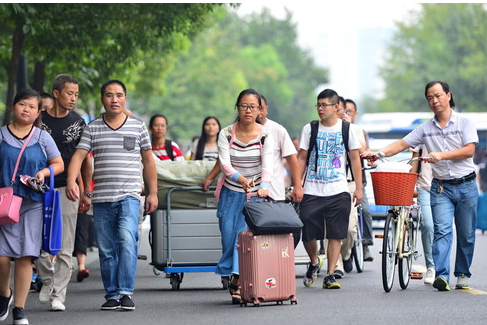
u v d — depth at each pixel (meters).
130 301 17.75
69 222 18.56
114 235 17.95
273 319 16.00
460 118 20.41
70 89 18.66
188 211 21.28
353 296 19.39
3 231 15.81
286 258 17.70
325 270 26.22
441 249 20.42
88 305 18.97
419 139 20.70
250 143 18.28
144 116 121.69
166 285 23.27
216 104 124.12
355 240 24.62
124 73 46.34
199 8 37.59
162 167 21.20
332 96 21.02
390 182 19.55
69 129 18.75
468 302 18.25
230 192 18.39
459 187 20.38
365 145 25.94
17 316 15.86
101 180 17.70
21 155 16.00
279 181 19.52
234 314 16.77
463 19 115.75
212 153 28.19
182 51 56.47
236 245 18.05
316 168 21.08
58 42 34.44
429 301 18.44
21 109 16.05
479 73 112.38
